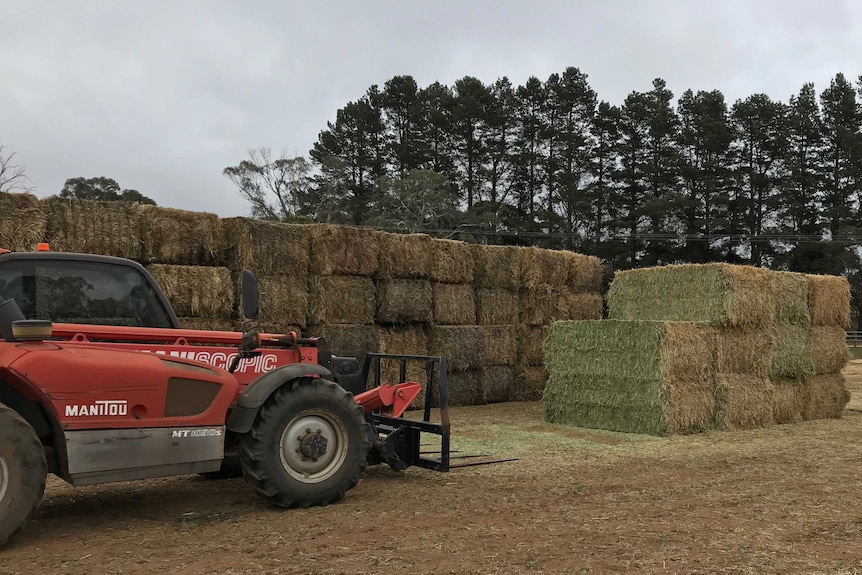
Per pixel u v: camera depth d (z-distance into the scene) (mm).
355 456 5137
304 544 4012
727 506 5062
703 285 9695
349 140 50531
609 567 3607
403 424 6156
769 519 4668
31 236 7754
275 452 4797
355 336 10453
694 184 46281
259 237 9523
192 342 4945
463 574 3492
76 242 8125
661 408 8797
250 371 5262
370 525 4449
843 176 46875
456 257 12031
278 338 5477
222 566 3607
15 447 3859
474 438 8484
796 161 48031
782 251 45938
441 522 4535
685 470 6570
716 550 3926
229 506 5027
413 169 45188
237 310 9320
